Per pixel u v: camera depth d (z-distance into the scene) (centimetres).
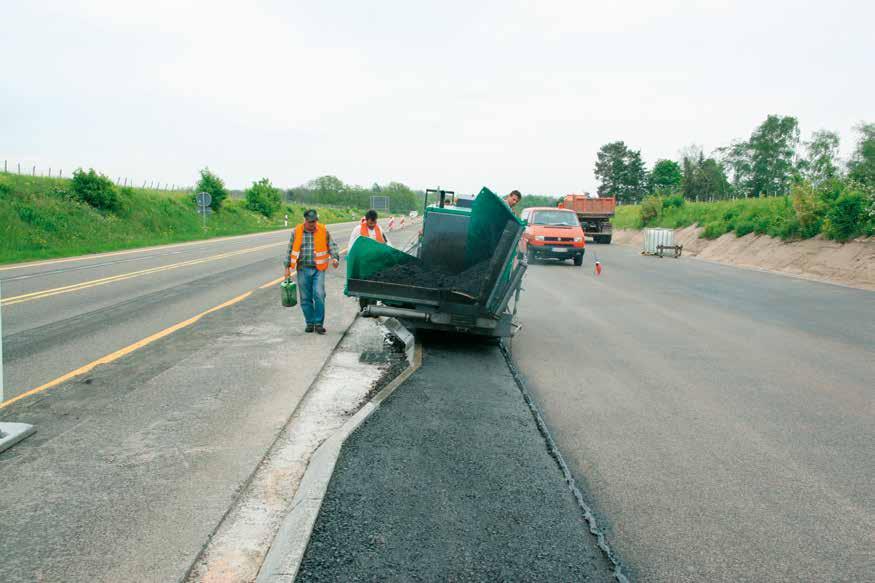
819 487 388
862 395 602
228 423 461
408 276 781
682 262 2348
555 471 395
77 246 2403
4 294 1143
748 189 8794
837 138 5950
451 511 334
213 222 4094
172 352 691
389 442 433
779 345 840
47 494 341
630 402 564
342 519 320
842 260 1809
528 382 626
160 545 292
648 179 11725
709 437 475
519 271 755
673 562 296
